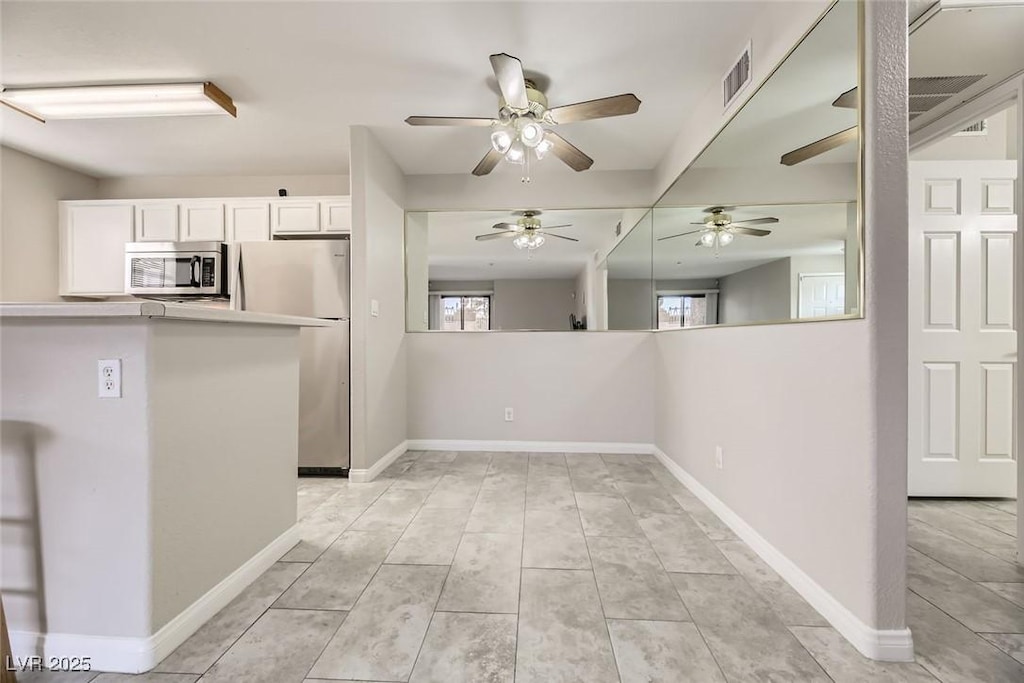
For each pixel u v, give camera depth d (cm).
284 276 320
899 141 132
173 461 138
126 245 338
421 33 203
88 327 130
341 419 317
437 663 129
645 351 381
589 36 206
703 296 261
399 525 229
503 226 392
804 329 164
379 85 247
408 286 389
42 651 130
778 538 181
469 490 283
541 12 189
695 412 275
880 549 131
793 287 170
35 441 131
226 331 164
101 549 130
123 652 127
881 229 132
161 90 243
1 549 131
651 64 228
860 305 135
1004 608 154
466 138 314
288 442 204
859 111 135
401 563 189
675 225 313
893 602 131
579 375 386
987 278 255
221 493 159
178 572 139
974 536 211
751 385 204
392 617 151
